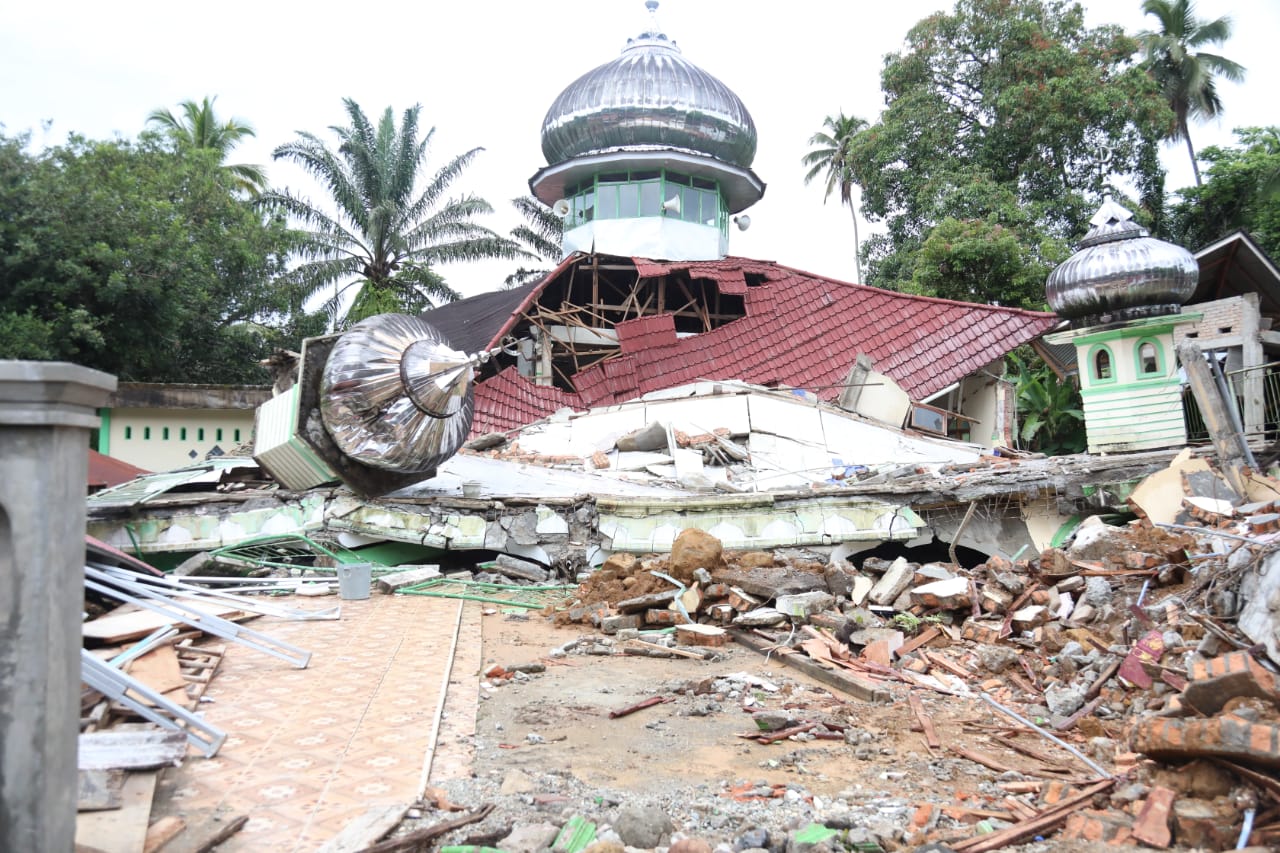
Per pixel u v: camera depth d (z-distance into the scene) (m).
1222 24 38.91
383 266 35.75
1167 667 6.52
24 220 23.27
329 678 7.23
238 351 30.41
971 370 21.58
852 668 8.05
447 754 5.57
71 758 3.22
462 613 10.60
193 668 7.15
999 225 26.97
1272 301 21.42
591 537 13.84
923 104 30.66
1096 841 4.35
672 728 6.45
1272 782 4.27
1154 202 31.59
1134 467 13.05
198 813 4.47
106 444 22.98
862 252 35.66
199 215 29.20
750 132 26.55
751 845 4.29
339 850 3.99
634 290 23.77
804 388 21.56
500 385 20.97
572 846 4.15
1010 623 8.52
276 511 13.70
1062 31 30.73
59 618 3.17
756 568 10.52
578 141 25.97
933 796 5.10
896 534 13.53
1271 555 6.55
